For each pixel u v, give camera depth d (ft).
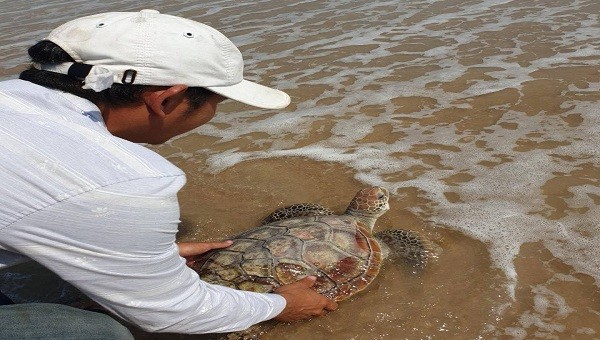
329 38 25.54
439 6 29.04
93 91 6.76
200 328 7.39
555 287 10.29
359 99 19.03
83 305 10.18
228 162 15.79
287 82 20.99
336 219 11.62
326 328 9.84
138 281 6.58
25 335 6.80
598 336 9.19
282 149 16.26
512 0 28.76
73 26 6.95
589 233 11.59
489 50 22.21
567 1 27.55
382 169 14.75
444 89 19.10
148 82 6.71
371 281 10.56
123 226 6.19
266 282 9.84
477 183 13.70
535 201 12.79
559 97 17.57
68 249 6.17
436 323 9.77
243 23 29.01
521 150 14.92
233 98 7.32
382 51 23.30
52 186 5.97
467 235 11.91
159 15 7.20
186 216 13.37
